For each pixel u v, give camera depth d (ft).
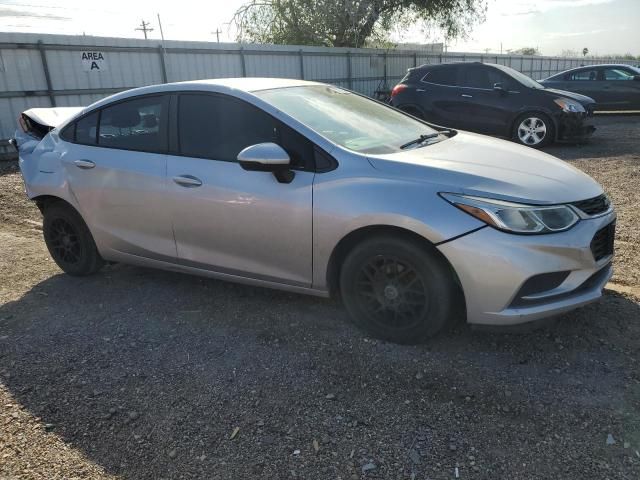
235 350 11.14
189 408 9.36
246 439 8.54
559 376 9.71
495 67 36.01
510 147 12.62
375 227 10.43
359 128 12.48
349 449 8.23
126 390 9.96
